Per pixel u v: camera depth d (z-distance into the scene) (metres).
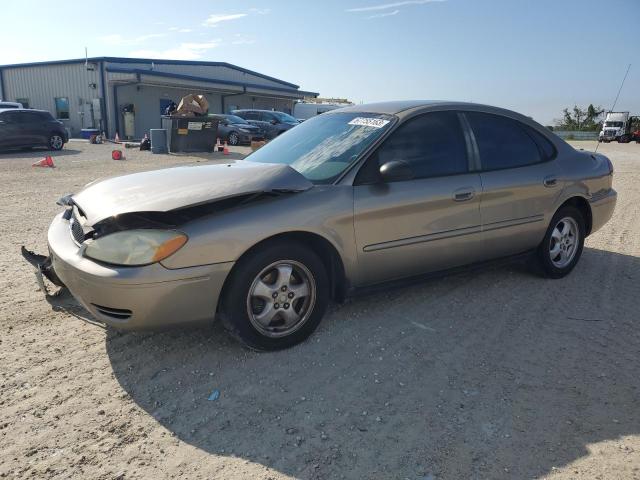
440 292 4.48
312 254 3.34
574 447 2.48
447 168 3.98
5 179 11.38
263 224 3.09
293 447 2.47
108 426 2.60
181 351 3.36
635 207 8.97
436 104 4.16
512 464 2.36
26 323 3.74
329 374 3.11
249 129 23.30
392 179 3.49
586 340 3.62
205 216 3.03
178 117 18.67
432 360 3.30
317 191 3.37
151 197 3.05
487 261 4.34
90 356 3.29
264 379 3.05
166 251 2.87
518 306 4.21
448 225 3.93
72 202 3.56
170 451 2.43
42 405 2.76
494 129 4.40
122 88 30.05
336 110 4.55
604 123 46.25
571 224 4.92
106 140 28.14
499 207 4.23
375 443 2.50
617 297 4.46
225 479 2.26
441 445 2.49
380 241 3.60
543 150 4.71
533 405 2.82
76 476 2.26
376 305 4.16
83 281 2.96
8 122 18.53
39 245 5.78
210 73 36.41
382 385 3.00
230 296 3.11
